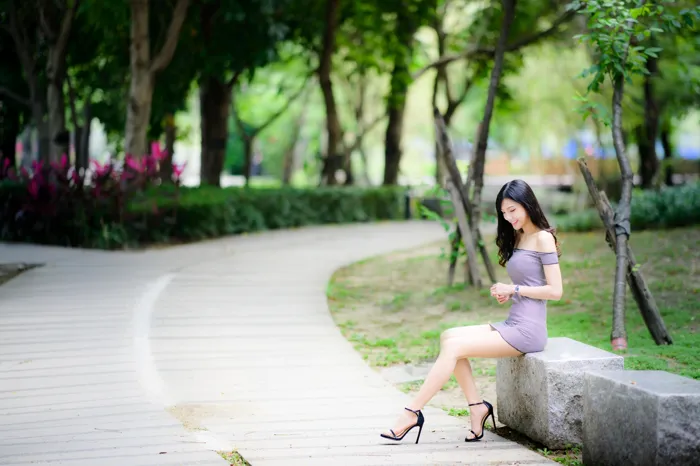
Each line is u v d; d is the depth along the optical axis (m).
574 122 31.73
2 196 17.28
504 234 5.94
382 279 14.31
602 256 15.18
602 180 30.72
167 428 5.88
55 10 19.83
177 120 32.09
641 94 25.02
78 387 7.11
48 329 9.22
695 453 4.45
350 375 7.85
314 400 6.94
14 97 21.03
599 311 10.71
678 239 16.09
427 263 16.08
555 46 24.94
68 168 17.11
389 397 7.09
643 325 9.81
